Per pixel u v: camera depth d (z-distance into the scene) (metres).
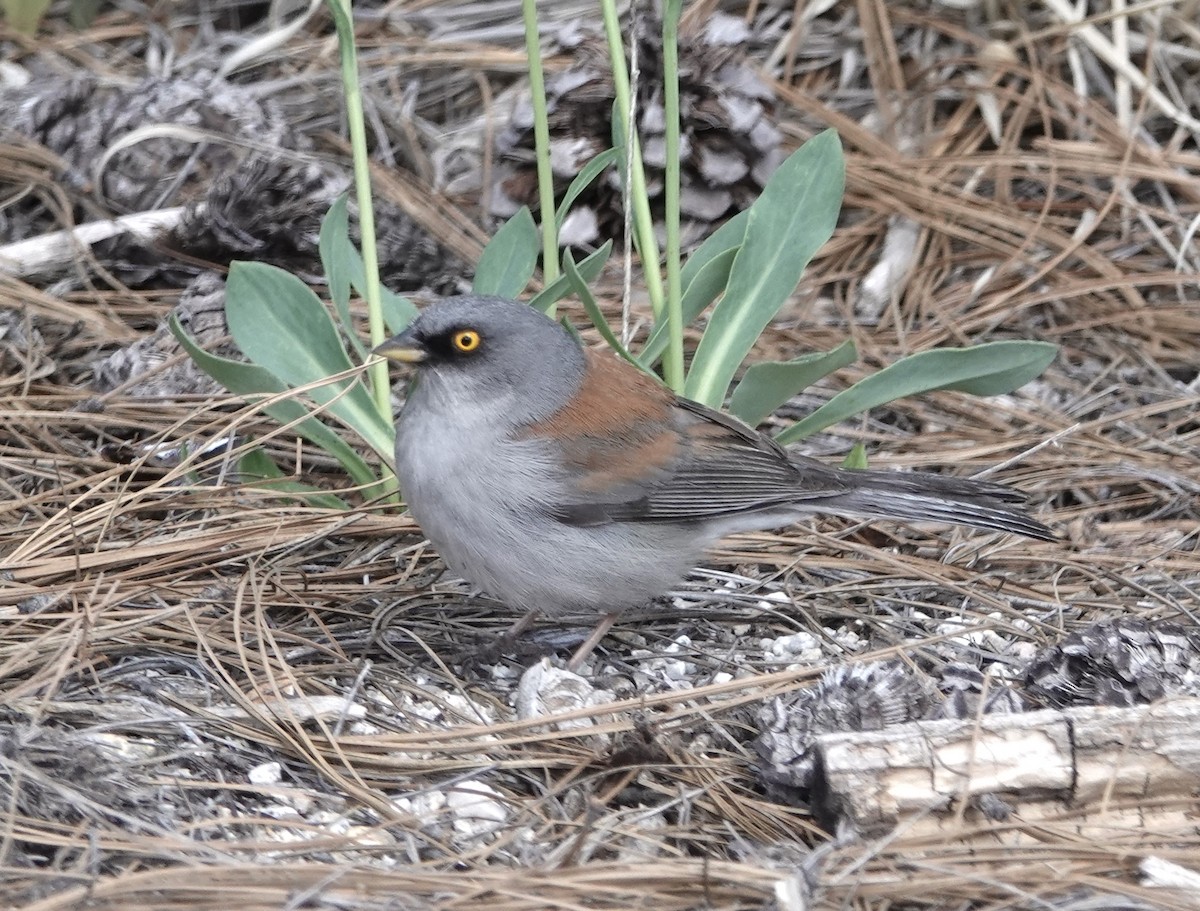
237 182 11.73
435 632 8.52
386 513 9.58
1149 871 5.97
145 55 13.81
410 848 6.20
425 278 12.27
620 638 8.63
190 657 7.72
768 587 9.08
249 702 7.11
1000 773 6.44
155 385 10.52
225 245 11.81
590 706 7.55
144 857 5.97
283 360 9.33
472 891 5.67
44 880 5.55
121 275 11.85
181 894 5.54
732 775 7.11
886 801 6.38
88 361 10.95
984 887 5.88
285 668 7.55
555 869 5.84
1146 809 6.50
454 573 8.70
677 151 9.41
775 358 11.47
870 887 5.82
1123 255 12.47
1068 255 12.37
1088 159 12.98
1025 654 8.28
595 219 12.61
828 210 9.73
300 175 11.92
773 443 8.55
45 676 7.22
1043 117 13.28
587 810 6.52
